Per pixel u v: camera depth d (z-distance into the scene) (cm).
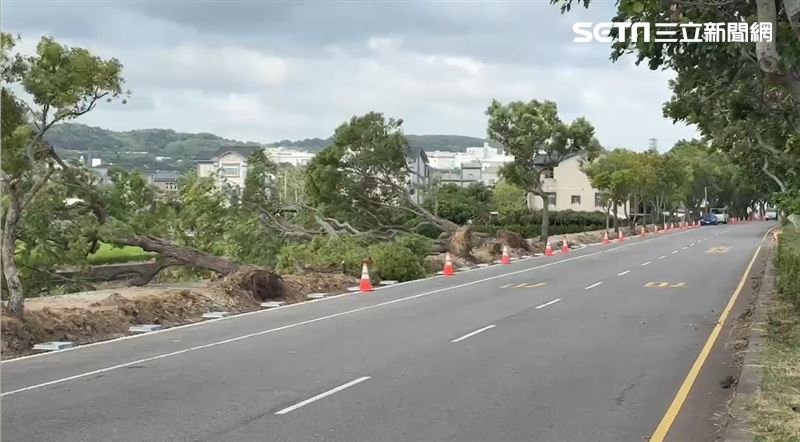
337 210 4084
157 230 2989
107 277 2844
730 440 745
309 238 3766
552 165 5144
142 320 1784
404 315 1858
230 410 929
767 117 1889
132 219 2816
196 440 801
